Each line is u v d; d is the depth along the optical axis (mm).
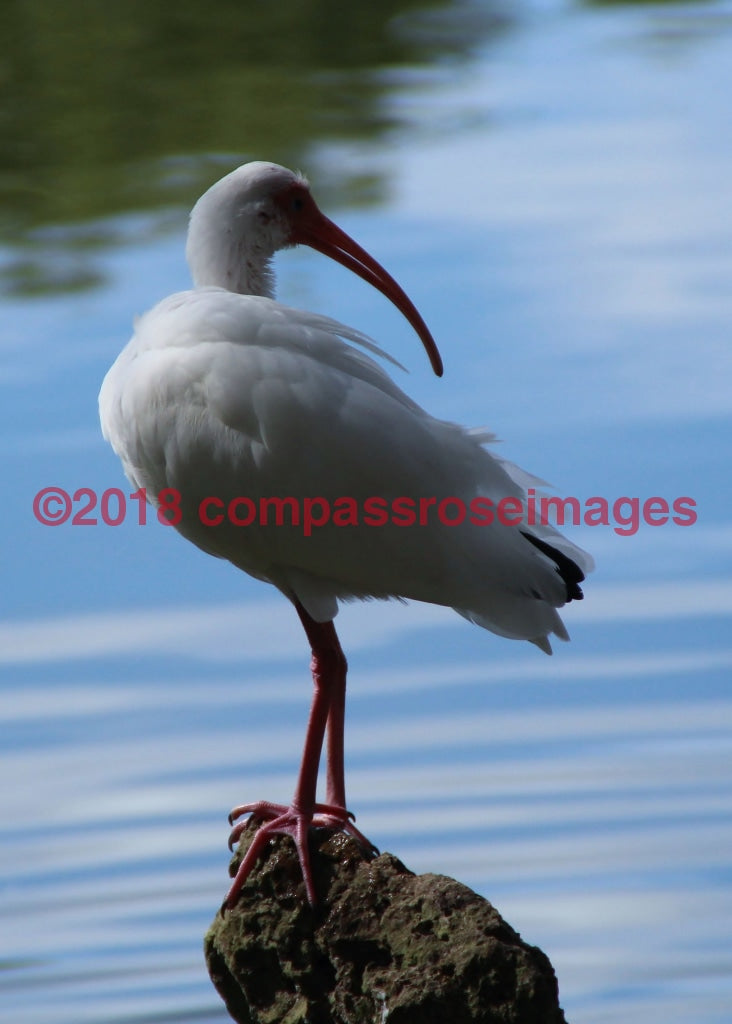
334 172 32688
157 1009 14125
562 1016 9406
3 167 32156
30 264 28484
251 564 11492
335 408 10727
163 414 11000
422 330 12820
